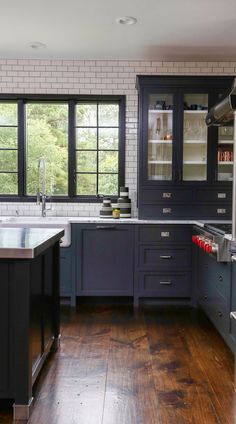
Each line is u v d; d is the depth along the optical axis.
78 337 3.45
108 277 4.45
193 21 3.77
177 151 4.55
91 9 3.52
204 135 4.64
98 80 4.93
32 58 4.88
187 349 3.19
